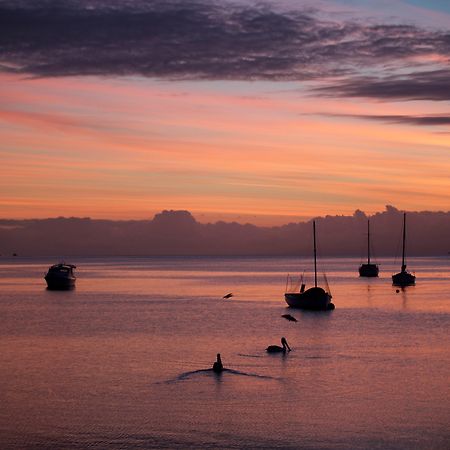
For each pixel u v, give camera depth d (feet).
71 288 619.67
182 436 149.48
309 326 338.34
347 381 199.00
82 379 202.49
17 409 169.78
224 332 312.09
